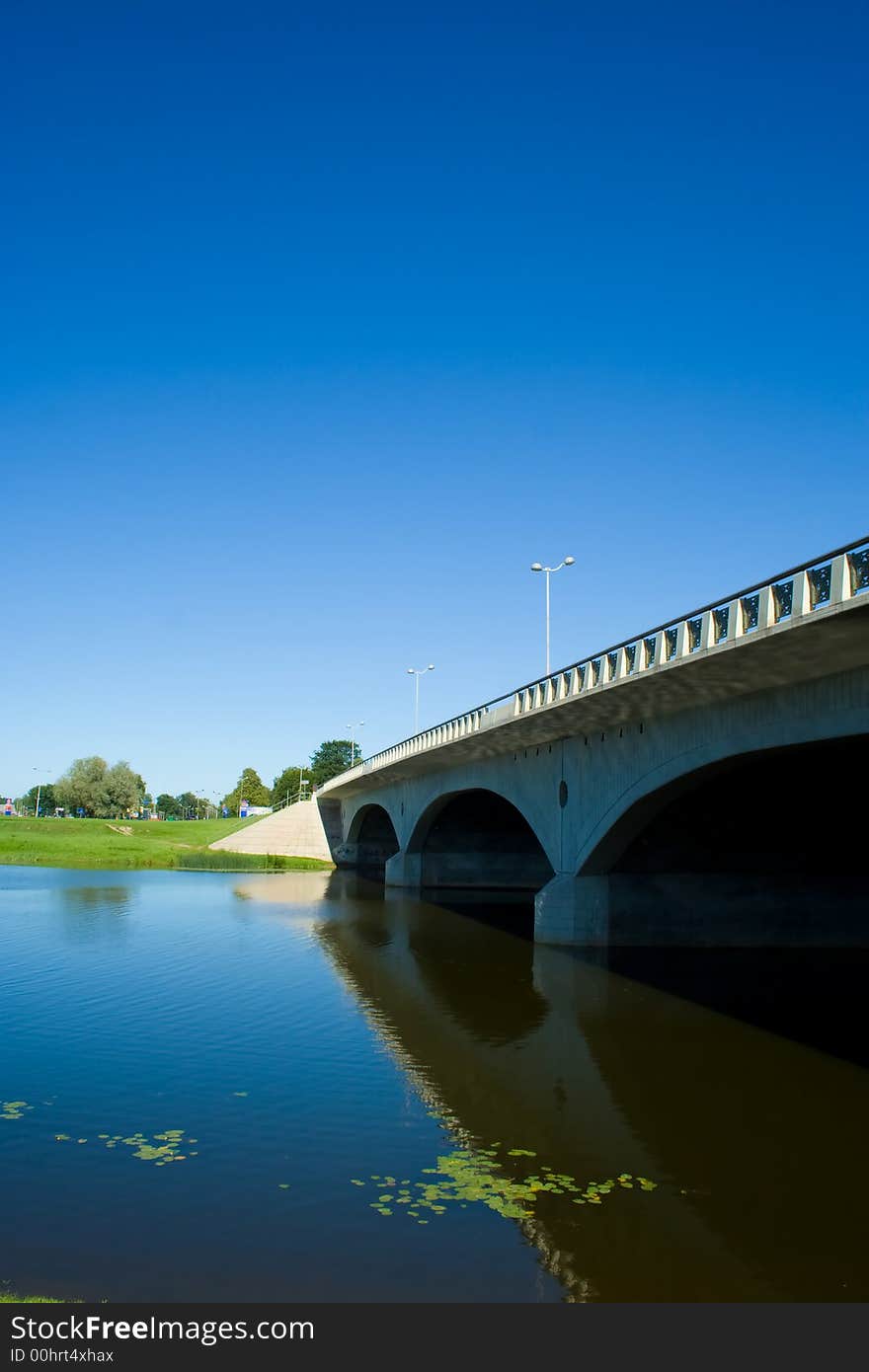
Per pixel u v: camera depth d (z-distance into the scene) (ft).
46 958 122.01
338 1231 45.93
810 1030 87.71
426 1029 86.74
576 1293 40.96
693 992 104.58
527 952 130.82
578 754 131.64
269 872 295.69
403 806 244.42
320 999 98.99
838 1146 59.21
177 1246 44.09
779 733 86.74
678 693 95.91
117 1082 69.21
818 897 135.64
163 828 442.09
